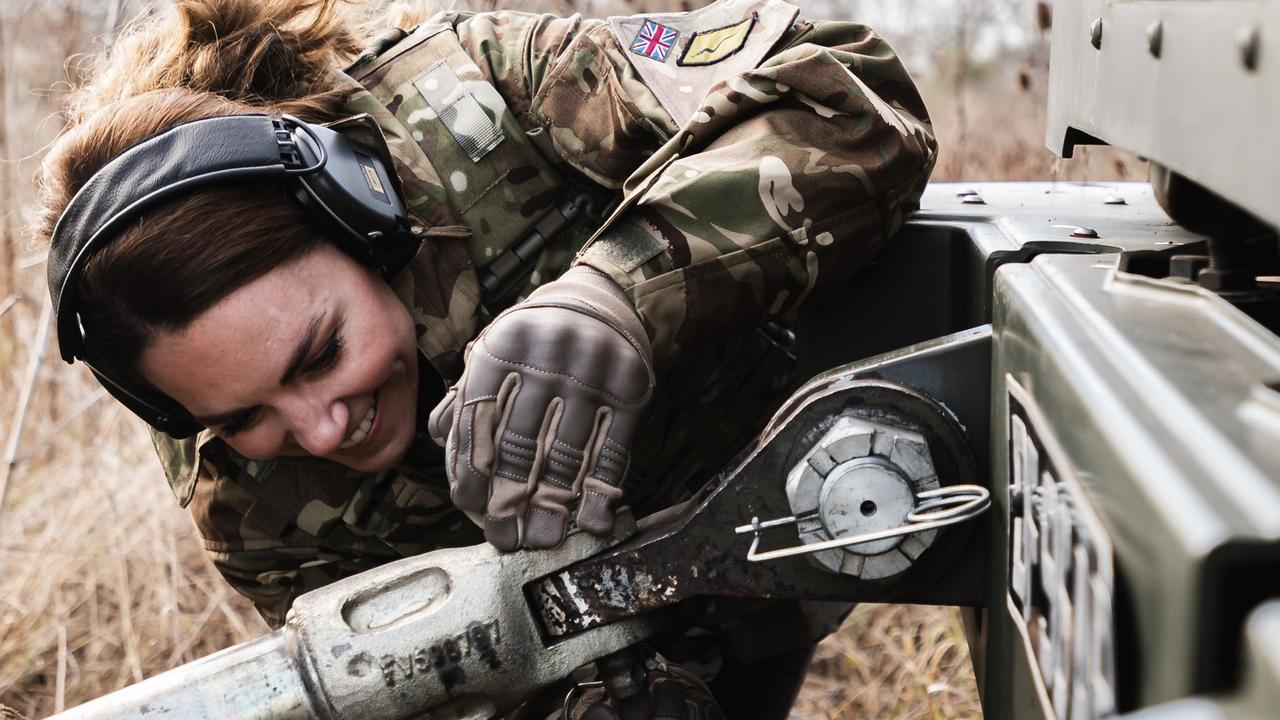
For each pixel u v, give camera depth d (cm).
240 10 137
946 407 98
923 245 129
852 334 132
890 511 95
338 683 101
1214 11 62
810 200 118
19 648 251
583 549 104
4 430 314
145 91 136
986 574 98
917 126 130
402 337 129
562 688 143
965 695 211
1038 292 82
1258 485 45
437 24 152
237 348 118
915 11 351
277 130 120
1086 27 94
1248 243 81
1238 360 60
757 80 124
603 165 139
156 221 114
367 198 123
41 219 132
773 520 99
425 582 105
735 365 156
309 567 161
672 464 157
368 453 132
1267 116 54
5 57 337
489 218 140
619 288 110
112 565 268
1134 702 53
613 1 317
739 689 175
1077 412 63
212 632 264
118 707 101
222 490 155
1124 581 54
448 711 105
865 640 238
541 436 102
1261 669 42
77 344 125
